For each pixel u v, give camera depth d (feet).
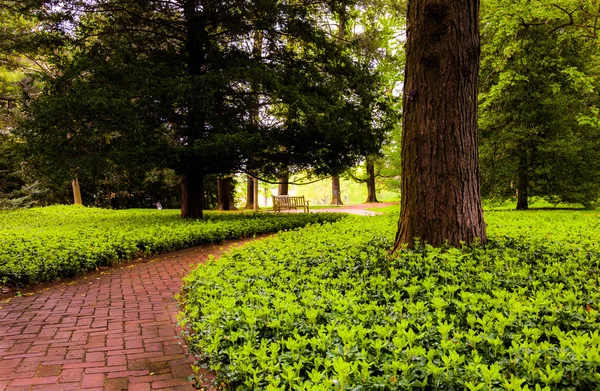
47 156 37.81
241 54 42.70
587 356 5.97
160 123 40.88
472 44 16.57
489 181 55.98
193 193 46.62
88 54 37.91
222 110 43.11
